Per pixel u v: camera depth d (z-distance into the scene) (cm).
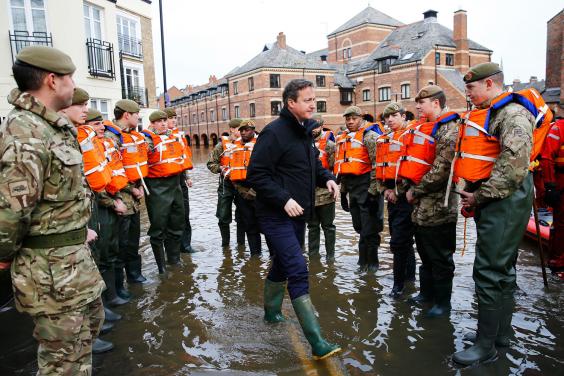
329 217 621
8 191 220
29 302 243
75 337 253
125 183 469
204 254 679
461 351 342
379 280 538
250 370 334
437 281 423
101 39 1677
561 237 505
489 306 332
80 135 407
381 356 350
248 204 651
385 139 513
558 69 2670
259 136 366
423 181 406
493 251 327
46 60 243
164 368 341
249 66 4688
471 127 344
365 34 5475
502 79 352
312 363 342
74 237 255
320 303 468
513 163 308
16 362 358
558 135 488
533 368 325
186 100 6712
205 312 450
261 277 561
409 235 473
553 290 472
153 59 2348
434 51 3931
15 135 226
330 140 684
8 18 1346
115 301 475
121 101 541
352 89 4594
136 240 548
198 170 2369
